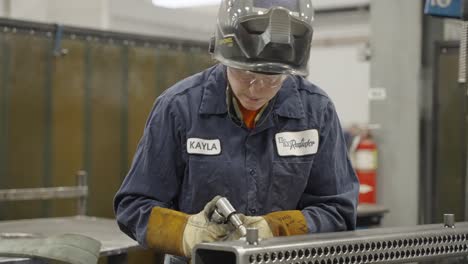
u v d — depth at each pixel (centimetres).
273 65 132
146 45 332
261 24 134
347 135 542
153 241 142
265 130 155
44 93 307
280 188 156
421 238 127
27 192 293
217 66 159
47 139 309
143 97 333
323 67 795
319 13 779
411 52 346
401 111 349
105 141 324
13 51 297
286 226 140
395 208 352
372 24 356
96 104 321
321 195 160
